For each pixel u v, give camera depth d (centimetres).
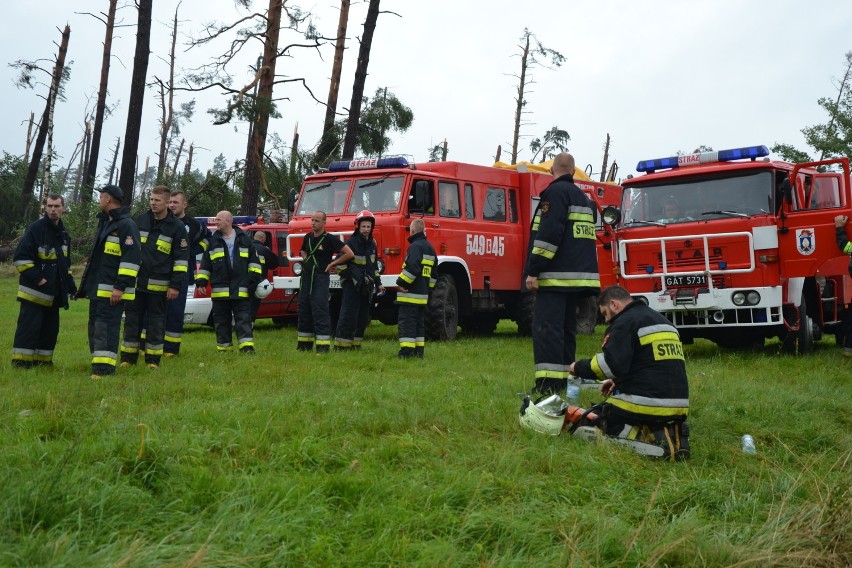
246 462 500
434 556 375
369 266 1205
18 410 641
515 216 1616
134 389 752
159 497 429
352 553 376
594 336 1592
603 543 403
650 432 600
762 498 505
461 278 1484
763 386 867
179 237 969
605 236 1259
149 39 2006
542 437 601
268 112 2142
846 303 1318
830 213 1116
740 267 1163
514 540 405
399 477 486
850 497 471
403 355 1084
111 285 858
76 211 3306
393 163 1445
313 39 2178
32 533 358
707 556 405
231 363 998
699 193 1210
